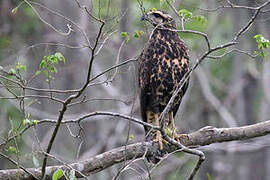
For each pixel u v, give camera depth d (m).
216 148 16.48
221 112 18.36
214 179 20.30
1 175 9.25
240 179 19.55
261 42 9.13
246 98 18.66
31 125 8.98
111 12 10.65
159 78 11.49
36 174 9.32
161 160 9.12
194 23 14.99
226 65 19.38
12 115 15.14
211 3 16.09
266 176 19.27
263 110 18.08
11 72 8.95
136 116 17.34
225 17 17.89
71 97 8.56
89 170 9.65
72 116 16.58
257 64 18.00
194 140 10.32
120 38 16.39
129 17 15.51
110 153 9.77
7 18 16.50
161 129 8.99
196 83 19.33
